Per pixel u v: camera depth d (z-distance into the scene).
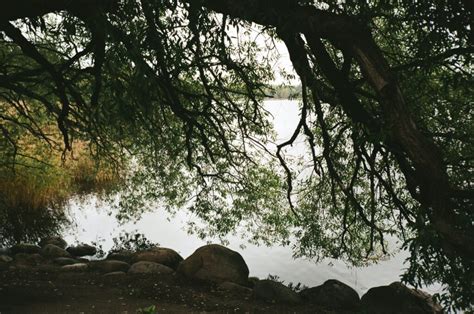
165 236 18.47
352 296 10.03
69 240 16.69
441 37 5.69
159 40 6.07
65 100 7.93
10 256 13.57
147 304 9.32
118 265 11.95
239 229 19.55
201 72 8.47
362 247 11.86
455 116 7.88
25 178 15.74
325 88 7.15
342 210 11.16
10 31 7.20
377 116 7.27
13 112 13.99
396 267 15.34
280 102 11.27
